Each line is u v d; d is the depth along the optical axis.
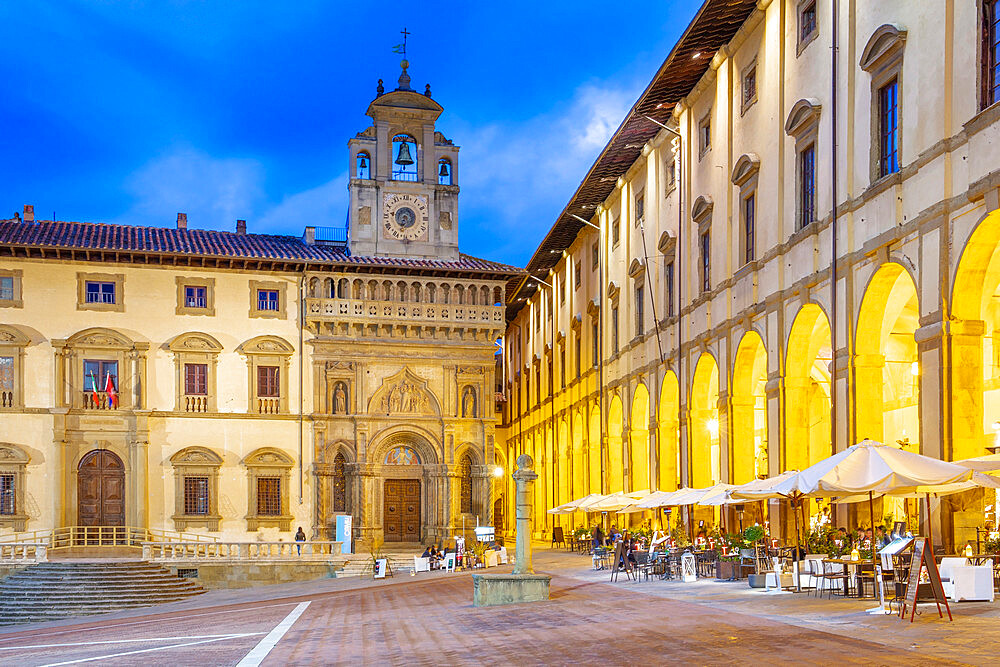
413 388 64.38
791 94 35.69
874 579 22.00
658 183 51.94
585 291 67.81
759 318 38.19
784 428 35.56
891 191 28.34
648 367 52.34
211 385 61.00
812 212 34.41
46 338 59.19
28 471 58.09
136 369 60.12
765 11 38.06
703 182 45.09
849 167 31.08
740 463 40.22
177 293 61.25
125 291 60.59
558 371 75.38
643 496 44.06
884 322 31.05
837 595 24.16
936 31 26.34
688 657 15.54
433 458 64.31
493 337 65.75
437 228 67.88
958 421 25.16
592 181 59.94
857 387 30.28
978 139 24.36
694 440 45.47
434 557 55.19
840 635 16.69
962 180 25.12
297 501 61.31
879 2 29.48
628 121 50.62
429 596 34.28
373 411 63.44
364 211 66.56
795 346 35.19
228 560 52.41
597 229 63.88
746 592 26.77
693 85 46.41
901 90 28.22
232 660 19.47
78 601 45.91
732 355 40.88
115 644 25.42
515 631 21.16
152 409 59.94
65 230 62.50
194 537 59.62
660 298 51.22
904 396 43.97
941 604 20.28
